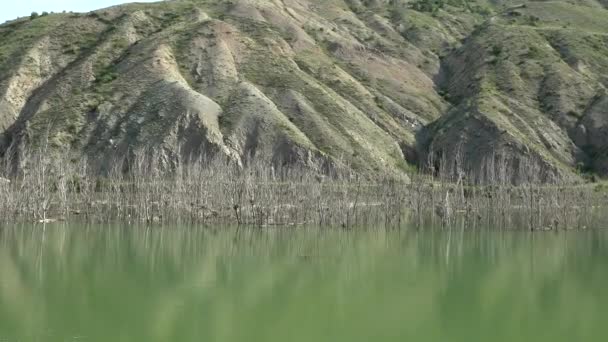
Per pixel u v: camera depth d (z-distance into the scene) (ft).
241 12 549.54
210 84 449.89
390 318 137.80
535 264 206.90
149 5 570.46
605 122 438.40
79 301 148.15
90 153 400.67
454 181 397.80
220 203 317.01
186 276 179.42
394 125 452.76
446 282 176.55
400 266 199.82
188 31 500.74
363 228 299.38
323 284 170.71
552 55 504.84
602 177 411.34
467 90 498.69
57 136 407.85
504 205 316.81
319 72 488.02
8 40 514.27
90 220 311.68
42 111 433.07
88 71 464.24
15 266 190.70
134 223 306.35
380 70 524.11
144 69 452.76
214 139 397.60
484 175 398.42
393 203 326.44
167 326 128.67
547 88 469.98
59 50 498.69
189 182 323.16
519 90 471.21
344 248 237.04
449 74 543.39
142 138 401.90
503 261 212.23
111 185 342.85
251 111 418.31
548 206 314.14
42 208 310.86
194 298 152.97
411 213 338.34
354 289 165.48
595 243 256.32
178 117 406.82
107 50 488.02
